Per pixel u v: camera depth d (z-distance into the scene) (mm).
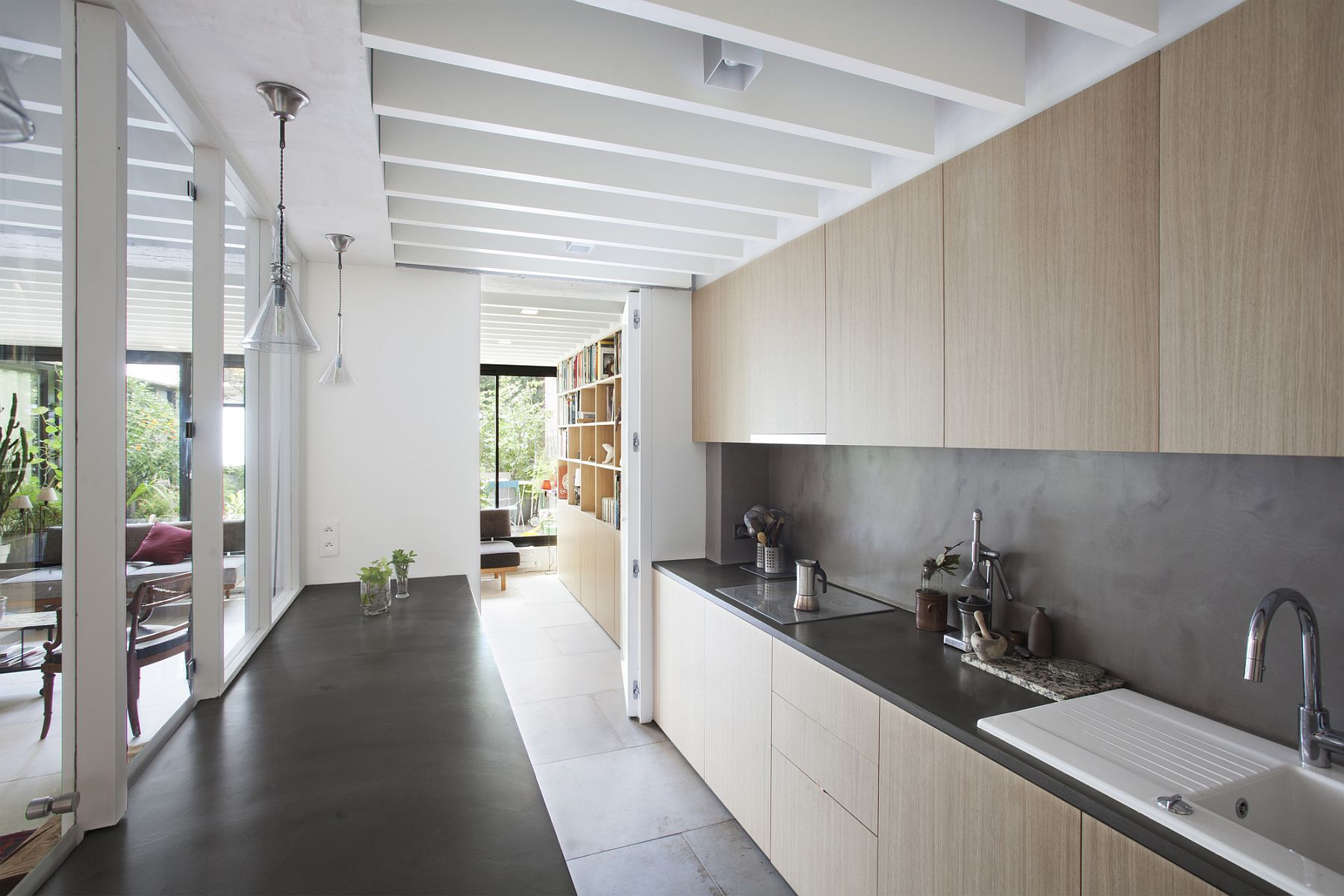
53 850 1036
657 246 2920
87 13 1112
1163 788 1220
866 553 2789
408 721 1595
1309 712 1297
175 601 1567
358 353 3141
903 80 1530
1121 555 1752
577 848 2514
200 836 1123
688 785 2959
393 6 1362
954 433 1862
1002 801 1418
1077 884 1250
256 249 2322
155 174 1451
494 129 1790
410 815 1186
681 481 3613
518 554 6684
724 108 1689
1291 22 1121
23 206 959
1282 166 1135
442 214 2586
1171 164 1315
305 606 2699
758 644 2463
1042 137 1597
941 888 1595
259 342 1663
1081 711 1581
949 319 1880
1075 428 1517
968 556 2264
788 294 2680
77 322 1111
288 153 1890
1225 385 1226
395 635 2293
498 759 1404
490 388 8273
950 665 1960
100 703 1144
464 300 3277
